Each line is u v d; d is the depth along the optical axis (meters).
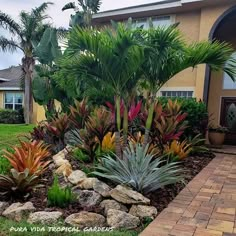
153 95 5.89
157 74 5.66
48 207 4.32
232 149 11.40
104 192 4.55
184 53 5.35
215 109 13.27
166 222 3.91
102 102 9.05
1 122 22.11
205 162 8.48
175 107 7.96
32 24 19.75
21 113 22.31
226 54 5.53
